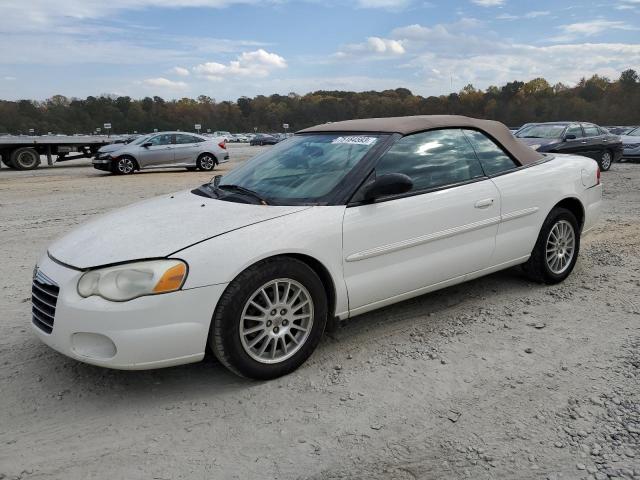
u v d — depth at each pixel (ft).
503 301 14.46
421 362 11.16
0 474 7.91
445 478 7.66
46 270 10.23
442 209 12.49
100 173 62.13
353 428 8.93
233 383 10.52
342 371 10.88
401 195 12.02
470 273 13.46
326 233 10.78
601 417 8.98
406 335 12.50
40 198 38.40
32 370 11.10
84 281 9.48
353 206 11.30
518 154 14.74
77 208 33.37
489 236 13.58
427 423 9.01
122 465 8.12
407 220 11.91
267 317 10.34
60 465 8.13
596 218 16.79
